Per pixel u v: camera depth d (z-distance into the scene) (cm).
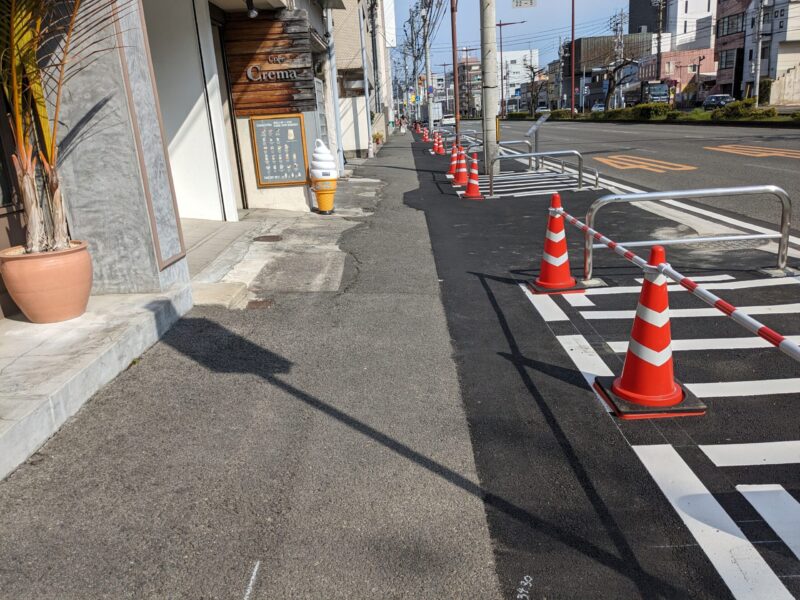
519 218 1068
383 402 409
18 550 272
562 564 261
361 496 309
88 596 247
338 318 574
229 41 1107
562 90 11806
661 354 386
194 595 247
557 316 567
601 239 535
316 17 1662
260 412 396
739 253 763
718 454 337
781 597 240
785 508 291
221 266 750
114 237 539
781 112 4403
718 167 1588
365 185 1641
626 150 2234
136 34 527
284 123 1141
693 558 262
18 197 513
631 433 363
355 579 254
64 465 338
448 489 314
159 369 460
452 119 8769
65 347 435
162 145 565
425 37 4344
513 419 383
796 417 372
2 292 491
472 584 250
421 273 729
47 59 498
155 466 337
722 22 7062
